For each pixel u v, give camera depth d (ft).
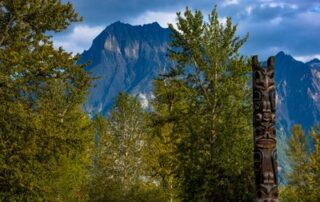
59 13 69.41
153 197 113.91
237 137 86.89
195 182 86.69
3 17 66.80
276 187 42.91
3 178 60.08
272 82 45.57
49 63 65.41
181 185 92.38
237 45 95.81
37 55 63.31
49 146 63.57
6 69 61.41
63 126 68.49
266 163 43.24
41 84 66.80
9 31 66.54
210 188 84.48
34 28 69.46
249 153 86.79
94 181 120.06
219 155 86.89
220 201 85.10
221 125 87.56
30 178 61.67
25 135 61.52
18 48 63.36
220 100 90.94
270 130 44.16
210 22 95.66
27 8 66.90
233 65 92.68
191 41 94.94
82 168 134.92
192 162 86.79
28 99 65.57
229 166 84.43
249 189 84.58
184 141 89.04
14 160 60.49
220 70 94.12
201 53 95.40
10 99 62.08
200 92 94.12
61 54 66.33
